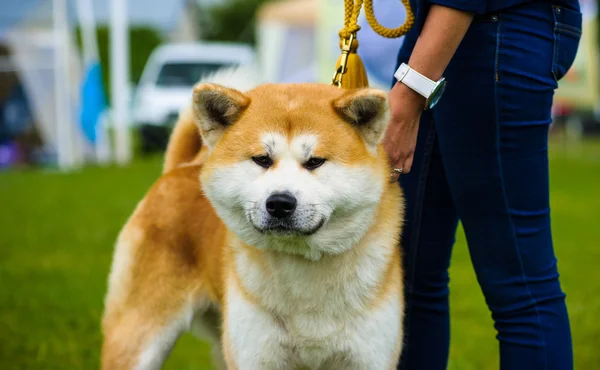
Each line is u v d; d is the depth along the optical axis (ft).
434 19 8.09
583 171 40.19
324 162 8.32
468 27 8.13
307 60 56.95
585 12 46.75
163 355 10.21
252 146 8.45
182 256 10.25
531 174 8.42
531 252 8.54
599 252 21.08
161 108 48.62
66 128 47.70
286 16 57.93
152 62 62.69
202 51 53.31
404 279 9.80
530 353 8.52
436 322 10.01
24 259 20.34
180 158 11.14
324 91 8.91
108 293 10.61
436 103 8.70
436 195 9.68
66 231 23.89
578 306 15.71
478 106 8.38
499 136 8.36
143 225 10.48
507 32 8.20
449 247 9.91
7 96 48.34
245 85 10.43
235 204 8.59
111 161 47.91
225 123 8.93
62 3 47.39
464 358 13.05
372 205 8.46
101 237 22.98
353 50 9.70
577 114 68.39
